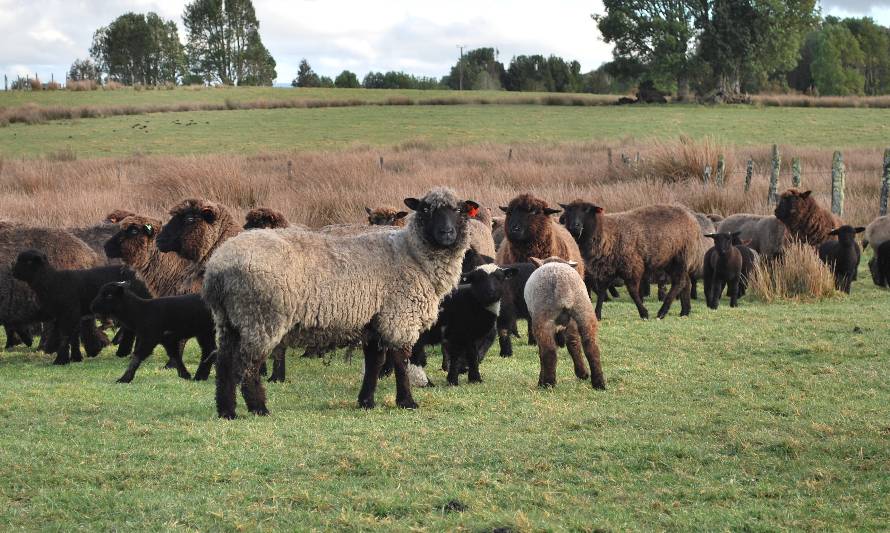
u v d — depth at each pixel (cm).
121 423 758
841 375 938
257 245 777
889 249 1575
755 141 4725
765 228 1777
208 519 548
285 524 541
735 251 1448
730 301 1495
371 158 3572
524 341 1245
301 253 792
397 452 673
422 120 6319
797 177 2311
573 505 577
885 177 2105
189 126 5866
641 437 720
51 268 1102
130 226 1170
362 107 7544
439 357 1163
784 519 552
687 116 6306
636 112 6750
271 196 2312
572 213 1376
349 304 802
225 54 14725
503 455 670
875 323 1209
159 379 1000
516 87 13688
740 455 677
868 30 13238
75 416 785
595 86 13850
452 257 848
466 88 14238
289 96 8656
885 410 797
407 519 550
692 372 971
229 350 793
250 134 5412
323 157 3728
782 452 680
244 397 802
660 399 857
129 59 14812
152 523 541
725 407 822
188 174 2498
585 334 910
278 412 813
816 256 1575
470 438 714
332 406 848
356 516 551
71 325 1114
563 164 3412
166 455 665
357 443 700
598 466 650
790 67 8350
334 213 2175
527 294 954
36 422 762
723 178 2542
